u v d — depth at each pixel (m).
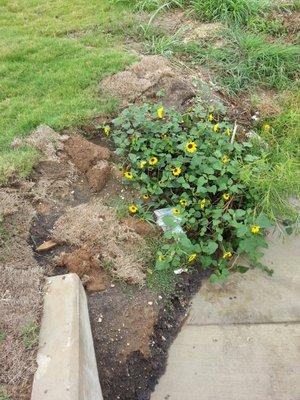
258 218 1.68
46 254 1.64
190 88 2.24
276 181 1.85
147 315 1.52
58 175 1.86
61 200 1.80
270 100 2.35
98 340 1.44
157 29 2.67
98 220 1.73
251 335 1.52
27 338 1.30
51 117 2.05
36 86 2.24
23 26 2.69
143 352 1.45
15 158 1.85
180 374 1.44
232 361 1.46
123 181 1.87
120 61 2.36
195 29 2.68
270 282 1.67
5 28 2.67
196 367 1.45
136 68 2.32
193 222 1.72
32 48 2.47
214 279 1.64
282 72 2.45
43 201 1.78
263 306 1.60
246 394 1.39
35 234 1.69
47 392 1.17
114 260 1.63
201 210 1.78
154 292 1.59
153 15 2.71
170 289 1.61
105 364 1.41
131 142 1.92
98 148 1.94
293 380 1.42
